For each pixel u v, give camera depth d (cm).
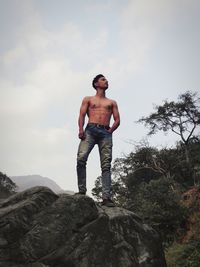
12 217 500
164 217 2200
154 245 564
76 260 494
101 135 649
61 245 500
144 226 580
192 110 4066
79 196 543
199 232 1962
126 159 4069
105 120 657
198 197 2548
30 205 519
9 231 491
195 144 4078
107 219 541
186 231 2161
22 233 497
